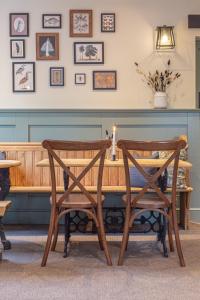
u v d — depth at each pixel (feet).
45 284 8.42
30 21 14.56
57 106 14.75
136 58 14.70
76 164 10.22
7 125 14.21
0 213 9.80
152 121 14.23
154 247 11.18
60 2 14.55
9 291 8.06
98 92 14.75
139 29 14.65
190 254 10.48
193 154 14.23
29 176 13.62
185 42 14.70
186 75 14.75
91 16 14.58
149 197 10.65
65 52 14.66
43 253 10.61
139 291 8.04
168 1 14.60
